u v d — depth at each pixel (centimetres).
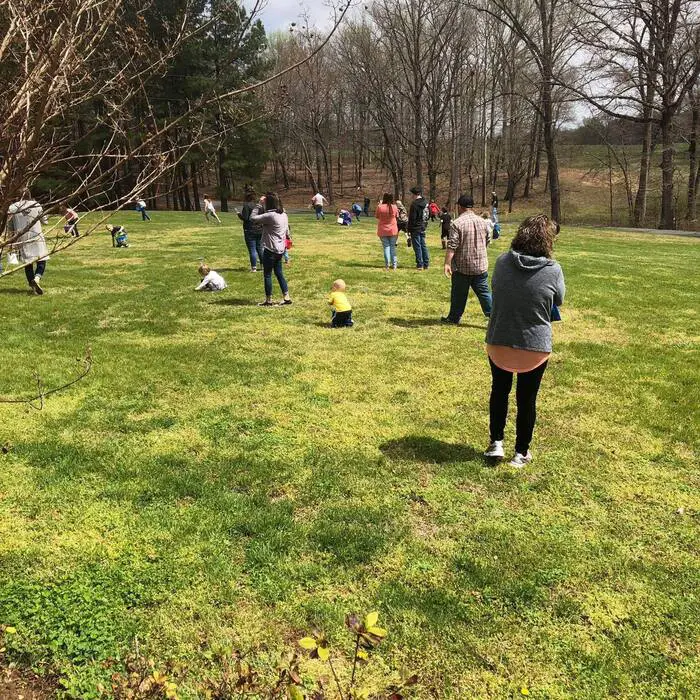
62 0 191
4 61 194
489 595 298
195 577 307
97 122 210
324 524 355
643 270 1426
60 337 753
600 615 286
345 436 475
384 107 4041
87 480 400
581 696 242
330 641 267
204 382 594
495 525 357
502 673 253
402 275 1238
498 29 4081
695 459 441
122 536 339
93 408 524
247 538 342
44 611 281
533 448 458
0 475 403
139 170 211
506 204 5181
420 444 462
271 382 596
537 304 397
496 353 411
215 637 268
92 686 243
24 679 247
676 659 261
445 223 1733
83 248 1730
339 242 1930
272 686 239
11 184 188
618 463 434
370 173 7194
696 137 3653
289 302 962
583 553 331
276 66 3572
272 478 408
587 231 2900
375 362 661
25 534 338
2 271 199
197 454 443
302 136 5303
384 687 242
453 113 4188
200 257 1533
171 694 196
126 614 281
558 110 3731
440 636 271
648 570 318
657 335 795
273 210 924
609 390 579
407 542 340
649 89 3262
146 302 978
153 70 210
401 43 3697
